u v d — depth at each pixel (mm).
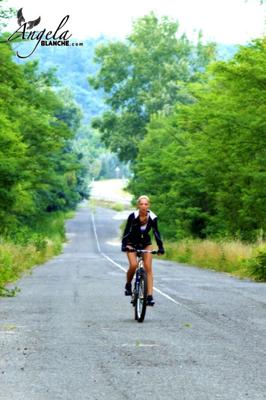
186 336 22875
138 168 127062
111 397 14484
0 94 75875
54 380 16125
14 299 35375
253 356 19312
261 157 60469
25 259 69312
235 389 15250
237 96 61188
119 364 18047
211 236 99875
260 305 32562
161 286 43406
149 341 21781
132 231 27094
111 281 48656
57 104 106375
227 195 80250
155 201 118250
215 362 18391
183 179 100875
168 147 108000
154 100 182125
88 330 24156
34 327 24781
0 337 22359
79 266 70938
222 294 38062
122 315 28578
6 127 73188
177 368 17562
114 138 190125
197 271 62000
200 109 72375
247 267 52344
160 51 192750
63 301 34375
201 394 14773
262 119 58156
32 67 110625
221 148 63281
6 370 17234
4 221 80875
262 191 61594
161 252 26906
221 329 24609
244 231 81812
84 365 17891
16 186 76312
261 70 57750
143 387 15422
